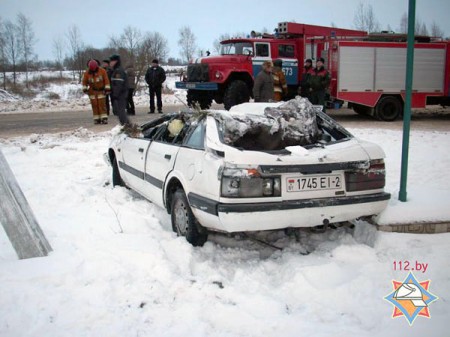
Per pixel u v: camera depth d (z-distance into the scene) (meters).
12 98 29.02
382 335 2.98
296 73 15.98
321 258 4.20
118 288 3.59
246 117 4.59
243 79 15.36
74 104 23.45
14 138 11.70
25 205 4.12
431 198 5.20
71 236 4.66
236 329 3.11
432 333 2.99
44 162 8.83
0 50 40.91
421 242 4.50
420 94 15.29
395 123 14.50
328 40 15.15
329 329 3.07
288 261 4.16
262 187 3.93
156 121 6.35
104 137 11.70
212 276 3.88
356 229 4.88
